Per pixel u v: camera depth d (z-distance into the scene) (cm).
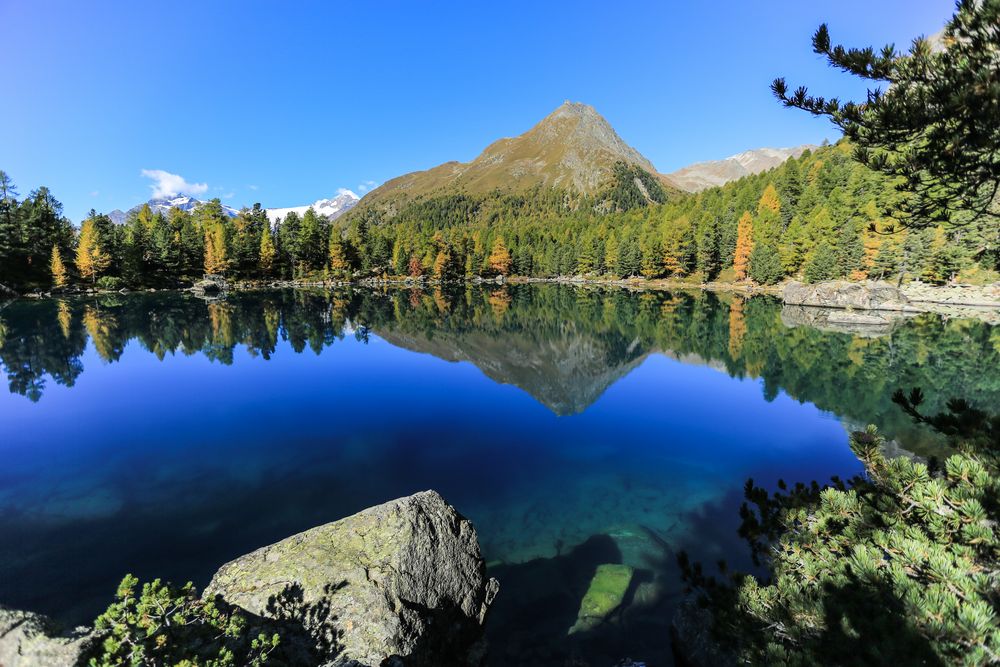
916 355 3425
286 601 701
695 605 890
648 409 2412
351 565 763
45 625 514
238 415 2234
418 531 847
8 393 2611
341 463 1672
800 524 635
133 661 452
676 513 1370
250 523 1251
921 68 551
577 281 14938
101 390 2675
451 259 14925
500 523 1312
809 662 421
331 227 14850
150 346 4022
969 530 437
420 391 2747
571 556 1153
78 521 1246
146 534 1191
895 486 550
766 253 9631
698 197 16862
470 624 866
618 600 981
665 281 12525
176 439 1897
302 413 2283
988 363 3119
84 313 6122
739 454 1806
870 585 439
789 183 12494
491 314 7050
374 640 671
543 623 926
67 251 9938
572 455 1798
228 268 11456
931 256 6669
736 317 5959
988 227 3856
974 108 506
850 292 6397
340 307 7456
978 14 507
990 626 344
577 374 3284
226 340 4350
